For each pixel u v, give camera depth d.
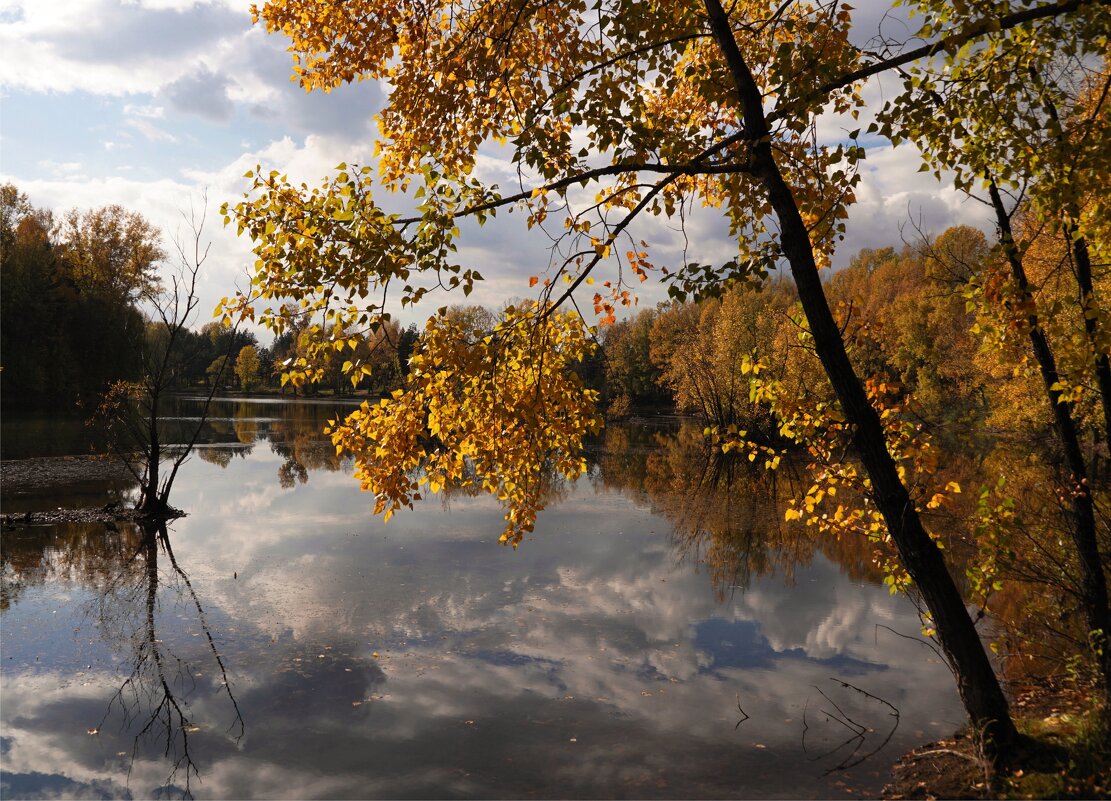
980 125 5.54
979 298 5.91
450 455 5.82
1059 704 7.07
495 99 6.04
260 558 15.19
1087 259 6.07
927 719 7.77
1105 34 4.89
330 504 21.83
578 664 9.52
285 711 8.19
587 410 5.89
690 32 5.50
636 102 5.28
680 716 7.96
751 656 9.80
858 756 6.95
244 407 78.31
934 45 4.72
